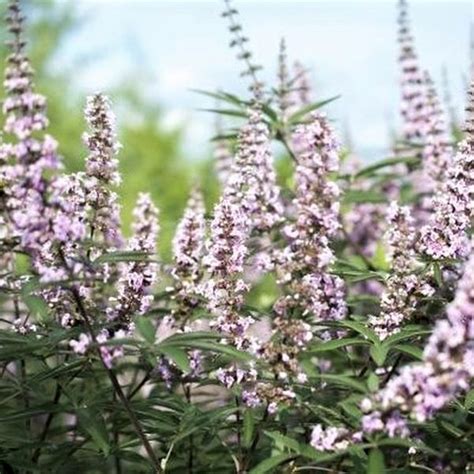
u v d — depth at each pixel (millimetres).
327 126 1279
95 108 1342
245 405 1271
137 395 1637
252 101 1616
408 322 1356
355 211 1905
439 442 1317
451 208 1337
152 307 1477
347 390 1361
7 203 1233
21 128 1188
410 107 1886
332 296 1328
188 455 1460
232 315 1292
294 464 1283
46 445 1352
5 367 1392
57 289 1309
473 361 1131
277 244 1433
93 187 1341
